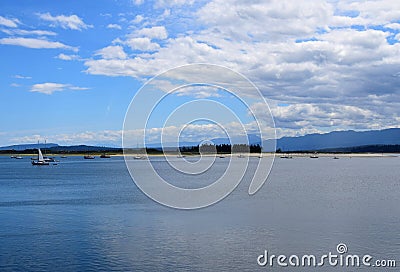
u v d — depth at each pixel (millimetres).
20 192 89500
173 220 52750
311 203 69188
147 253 38031
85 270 33844
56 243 41656
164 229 47469
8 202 72562
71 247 40125
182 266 34625
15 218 55719
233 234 44812
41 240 42938
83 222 52219
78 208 64125
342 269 34000
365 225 49312
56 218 55406
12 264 35312
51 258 36844
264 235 44031
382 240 42062
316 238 43000
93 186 102125
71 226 49781
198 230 46719
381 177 134875
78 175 145625
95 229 47906
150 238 43312
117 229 47781
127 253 38062
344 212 59156
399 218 54219
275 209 61875
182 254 37625
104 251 38688
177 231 46281
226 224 50062
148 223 51062
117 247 40000
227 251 38531
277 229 46969
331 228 47500
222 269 33938
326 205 66688
